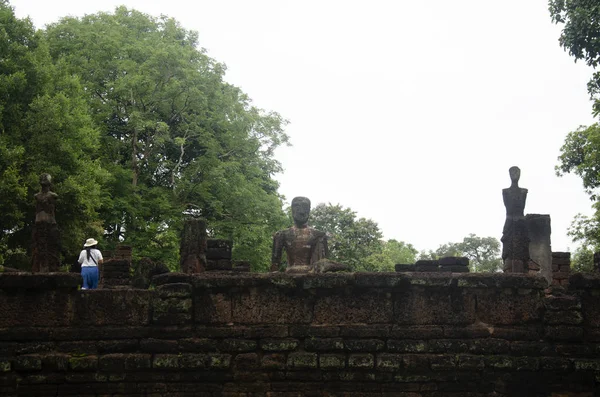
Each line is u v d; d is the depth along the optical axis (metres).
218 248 19.47
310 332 13.50
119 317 13.52
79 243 31.28
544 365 13.41
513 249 17.58
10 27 32.06
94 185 32.47
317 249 17.47
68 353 13.30
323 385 13.42
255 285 13.60
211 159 43.12
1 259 28.62
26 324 13.31
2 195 27.98
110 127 42.75
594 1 28.33
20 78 30.50
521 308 13.71
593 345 13.62
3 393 12.97
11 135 30.14
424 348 13.49
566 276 23.47
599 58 28.91
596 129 37.59
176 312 13.48
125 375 13.26
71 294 13.49
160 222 41.75
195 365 13.30
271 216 44.69
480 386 13.49
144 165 43.19
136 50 42.50
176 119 44.28
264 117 47.50
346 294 13.67
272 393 13.36
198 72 43.28
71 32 42.59
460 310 13.69
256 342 13.51
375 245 54.62
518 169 17.86
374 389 13.41
